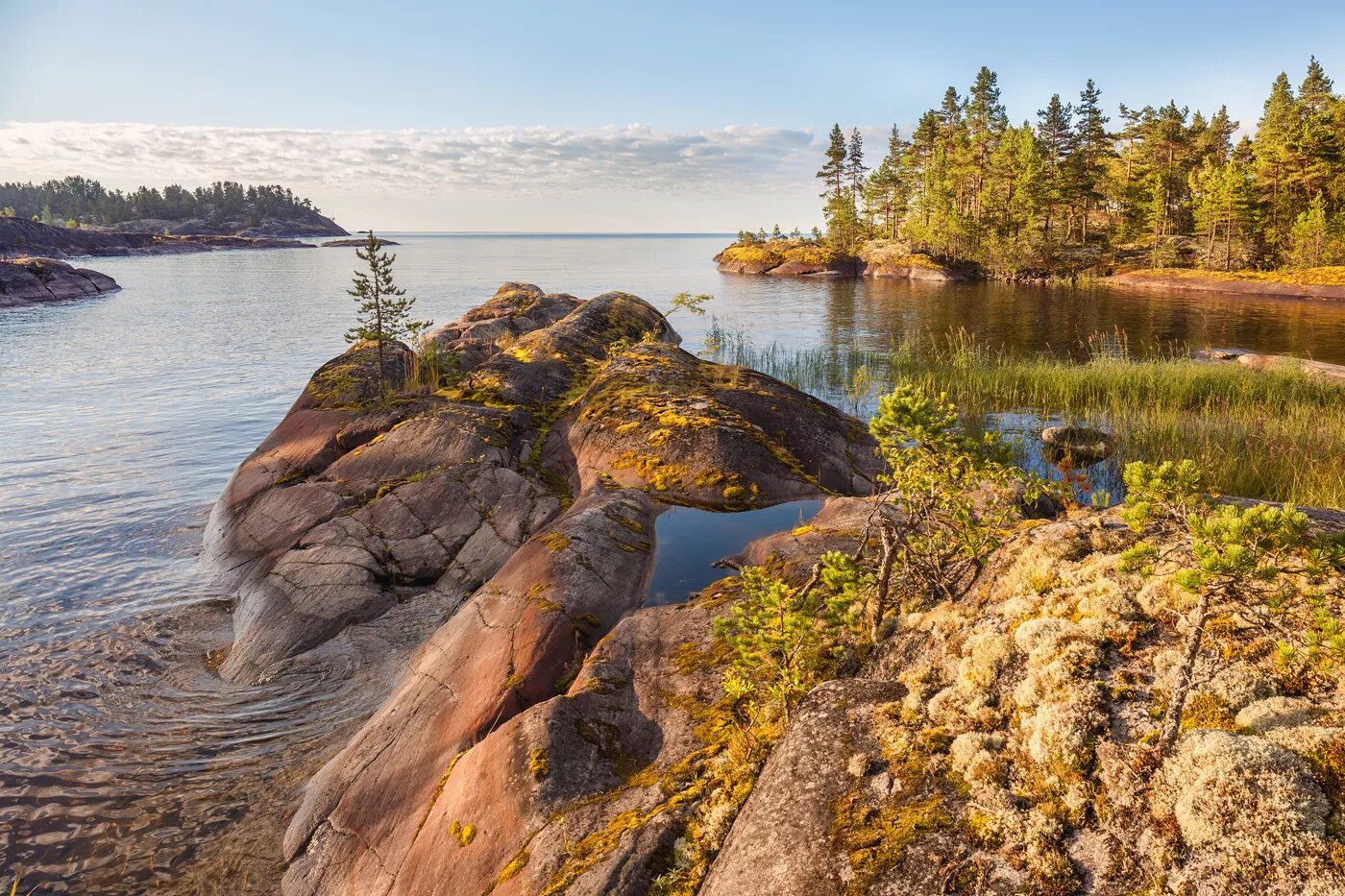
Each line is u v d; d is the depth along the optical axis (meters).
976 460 8.00
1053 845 4.74
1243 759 4.43
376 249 21.33
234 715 10.59
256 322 57.06
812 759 6.12
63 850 8.36
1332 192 80.50
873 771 5.79
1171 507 5.47
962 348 34.31
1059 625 6.39
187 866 8.17
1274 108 96.56
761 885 5.30
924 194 108.62
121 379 35.22
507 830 6.88
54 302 73.00
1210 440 18.28
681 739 7.57
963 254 95.50
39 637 12.66
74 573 15.05
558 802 6.97
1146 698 5.43
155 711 10.74
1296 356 34.00
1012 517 8.60
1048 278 86.25
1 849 8.35
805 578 10.10
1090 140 97.06
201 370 37.69
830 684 7.03
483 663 9.55
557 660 9.35
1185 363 28.92
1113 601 6.41
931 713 6.17
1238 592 4.72
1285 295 65.56
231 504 16.89
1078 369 28.78
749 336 44.44
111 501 19.16
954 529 8.32
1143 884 4.30
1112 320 50.06
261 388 33.47
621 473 15.59
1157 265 84.31
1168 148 100.25
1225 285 70.88
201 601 13.88
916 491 8.16
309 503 15.59
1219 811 4.31
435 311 61.88
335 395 20.27
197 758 9.74
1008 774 5.33
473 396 20.16
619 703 8.34
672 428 16.20
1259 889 3.98
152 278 106.88
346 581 13.05
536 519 14.70
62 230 177.88
